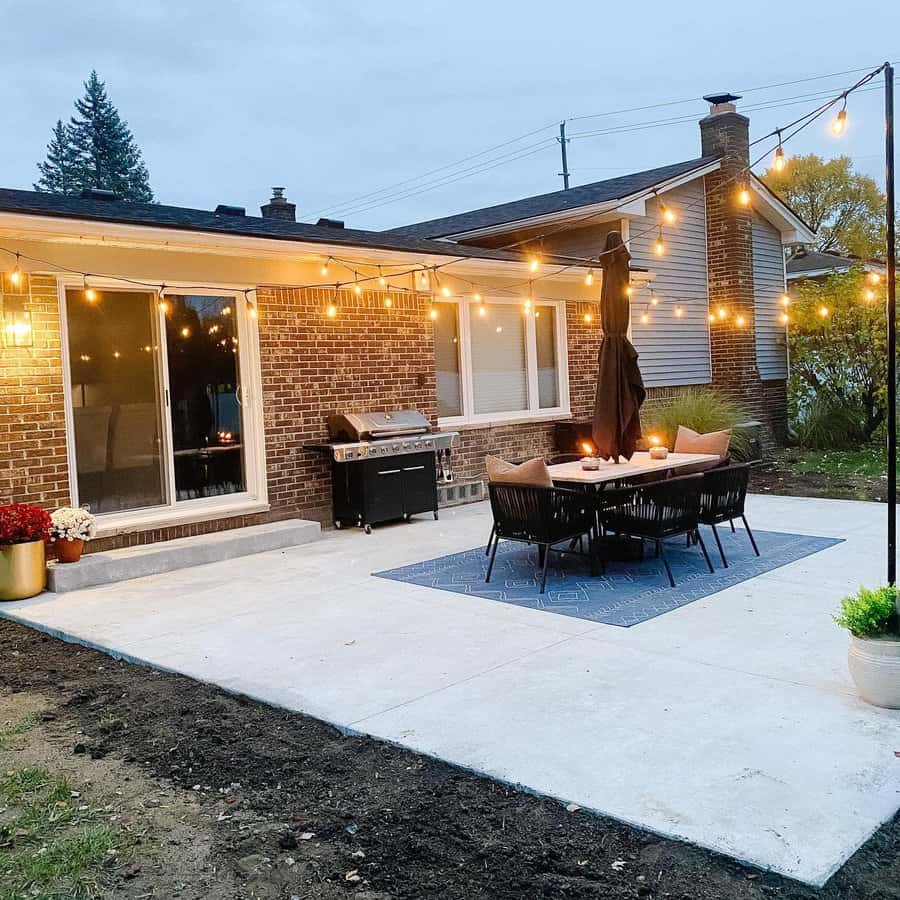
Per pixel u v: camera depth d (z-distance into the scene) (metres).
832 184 29.98
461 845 2.89
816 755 3.37
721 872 2.66
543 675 4.40
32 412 6.83
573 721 3.81
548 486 6.20
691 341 14.12
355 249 8.69
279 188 14.55
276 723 4.01
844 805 2.98
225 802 3.29
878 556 6.82
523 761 3.43
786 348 15.73
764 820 2.90
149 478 7.67
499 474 6.51
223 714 4.15
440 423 10.27
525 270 10.73
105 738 3.96
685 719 3.77
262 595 6.36
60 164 47.47
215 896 2.68
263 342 8.43
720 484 6.72
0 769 3.65
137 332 7.57
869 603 3.86
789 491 10.62
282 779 3.45
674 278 13.76
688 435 8.48
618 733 3.66
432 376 10.08
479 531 8.63
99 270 7.16
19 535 6.38
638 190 12.44
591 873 2.69
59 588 6.62
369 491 8.70
